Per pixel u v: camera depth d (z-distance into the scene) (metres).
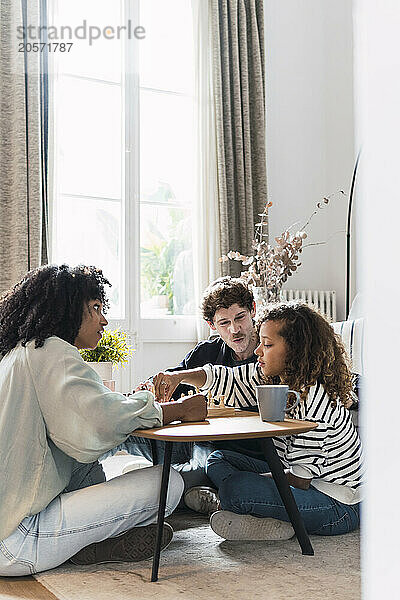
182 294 4.34
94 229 4.06
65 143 3.99
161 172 4.30
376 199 0.28
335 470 1.94
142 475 1.77
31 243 3.51
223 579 1.60
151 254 4.25
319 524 1.94
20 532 1.63
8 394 1.68
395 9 0.27
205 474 2.35
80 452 1.64
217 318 2.34
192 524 2.17
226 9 4.27
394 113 0.28
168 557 1.79
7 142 3.53
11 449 1.64
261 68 4.40
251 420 1.84
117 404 1.63
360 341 2.50
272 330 1.95
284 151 4.70
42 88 3.66
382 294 0.28
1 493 1.62
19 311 1.80
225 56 4.25
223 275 4.18
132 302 4.11
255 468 2.14
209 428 1.67
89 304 1.80
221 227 4.19
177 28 4.37
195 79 4.27
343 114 4.69
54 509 1.68
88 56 4.07
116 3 4.14
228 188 4.26
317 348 1.93
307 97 4.82
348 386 1.99
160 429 1.67
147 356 4.15
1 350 1.80
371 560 0.29
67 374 1.66
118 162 4.14
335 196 4.76
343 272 4.67
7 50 3.53
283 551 1.83
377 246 0.28
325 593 1.49
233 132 4.31
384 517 0.28
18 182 3.49
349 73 4.64
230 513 1.87
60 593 1.53
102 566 1.73
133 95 4.16
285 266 3.45
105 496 1.71
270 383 2.08
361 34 0.30
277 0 4.71
